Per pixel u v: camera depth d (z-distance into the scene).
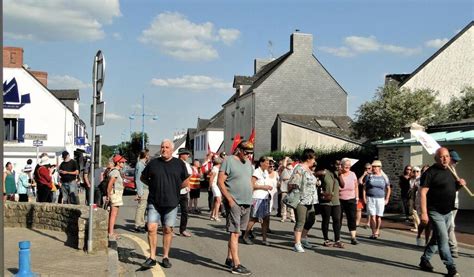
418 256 9.73
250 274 7.91
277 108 41.88
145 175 8.19
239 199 7.97
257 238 11.87
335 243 10.69
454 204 8.00
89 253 8.74
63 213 11.06
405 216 16.78
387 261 9.20
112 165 12.45
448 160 7.96
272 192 13.68
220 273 7.95
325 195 10.61
